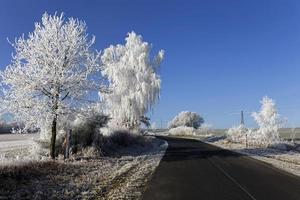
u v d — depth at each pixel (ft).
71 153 86.02
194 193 47.37
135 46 172.55
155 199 43.47
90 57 77.87
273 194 46.85
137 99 165.27
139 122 169.27
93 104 79.10
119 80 164.96
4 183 44.86
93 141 92.73
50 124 77.46
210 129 389.60
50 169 58.75
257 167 78.79
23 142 118.93
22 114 72.84
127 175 63.36
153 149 134.31
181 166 79.15
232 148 147.74
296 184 55.26
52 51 74.28
